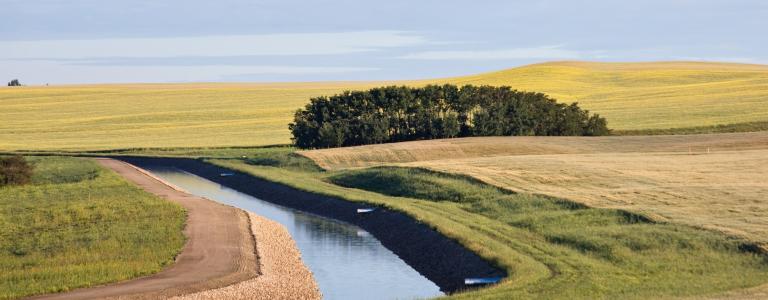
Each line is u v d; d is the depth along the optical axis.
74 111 187.38
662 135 111.56
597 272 38.97
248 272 41.66
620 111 144.75
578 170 74.88
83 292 36.25
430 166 81.19
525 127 119.69
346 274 45.88
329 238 57.09
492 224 53.47
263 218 62.12
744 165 76.50
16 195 73.62
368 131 115.50
